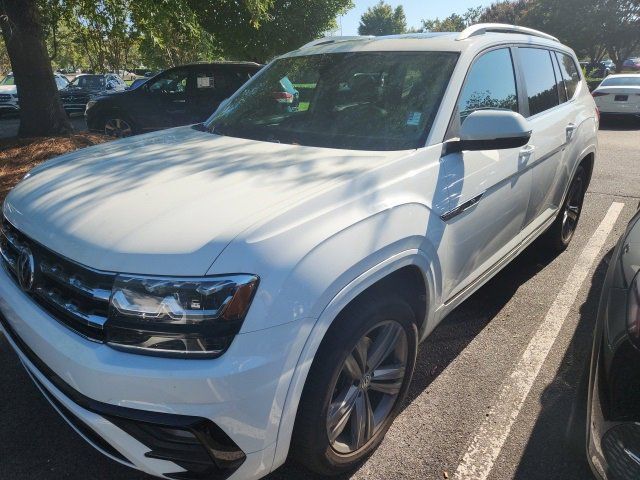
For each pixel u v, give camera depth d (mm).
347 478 2324
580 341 3381
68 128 8641
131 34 9852
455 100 2771
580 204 4922
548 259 4711
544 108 3865
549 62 4113
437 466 2395
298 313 1809
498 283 4227
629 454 1742
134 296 1769
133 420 1768
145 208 2045
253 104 3410
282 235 1852
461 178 2639
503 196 3105
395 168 2348
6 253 2492
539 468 2379
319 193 2047
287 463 2436
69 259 1951
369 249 2047
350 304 2104
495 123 2512
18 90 8258
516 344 3359
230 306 1721
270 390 1786
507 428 2623
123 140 3262
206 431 1737
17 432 2588
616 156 9844
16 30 7816
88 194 2266
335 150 2619
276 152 2635
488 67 3154
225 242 1788
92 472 2365
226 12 18312
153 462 1838
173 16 9648
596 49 42906
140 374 1722
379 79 3020
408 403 2809
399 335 2395
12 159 7184
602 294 2145
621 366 1771
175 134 3316
